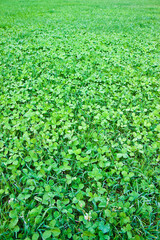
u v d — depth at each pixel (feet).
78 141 8.27
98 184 6.45
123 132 9.29
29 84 12.66
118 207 5.86
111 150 7.96
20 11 36.35
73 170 7.17
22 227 5.51
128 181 6.72
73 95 11.75
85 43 20.20
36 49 18.45
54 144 7.89
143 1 53.62
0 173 6.79
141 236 5.33
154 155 8.02
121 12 37.37
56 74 13.89
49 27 25.48
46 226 5.23
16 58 16.39
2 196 6.13
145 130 9.02
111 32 24.58
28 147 7.88
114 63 15.56
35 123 9.14
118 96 11.50
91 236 5.07
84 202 5.89
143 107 10.81
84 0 52.39
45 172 6.92
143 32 24.34
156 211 6.04
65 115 9.64
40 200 5.88
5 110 9.94
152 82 13.14
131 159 7.53
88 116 9.84
